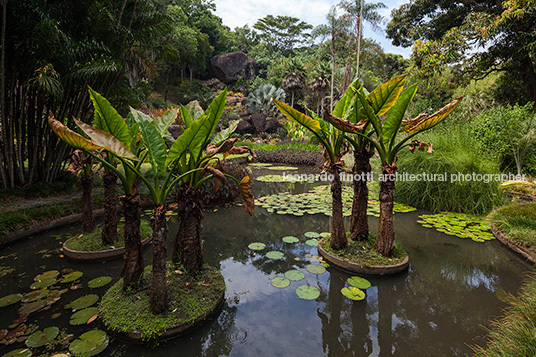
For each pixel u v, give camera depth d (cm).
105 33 521
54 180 605
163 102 2750
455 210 542
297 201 614
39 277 277
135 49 593
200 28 3812
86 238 349
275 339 201
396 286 273
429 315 230
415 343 197
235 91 3662
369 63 2088
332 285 274
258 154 1466
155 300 205
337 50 1677
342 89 1692
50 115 157
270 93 3047
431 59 1077
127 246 231
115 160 326
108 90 567
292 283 278
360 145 328
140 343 192
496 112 804
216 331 207
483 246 373
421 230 436
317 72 2303
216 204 578
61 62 466
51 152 586
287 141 2016
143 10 606
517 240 354
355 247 328
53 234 392
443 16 1259
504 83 1172
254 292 262
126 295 229
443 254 349
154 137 198
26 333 199
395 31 1466
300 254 348
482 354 179
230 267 314
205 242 388
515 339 164
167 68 2984
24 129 548
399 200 603
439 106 1306
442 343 197
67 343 189
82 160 308
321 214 525
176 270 259
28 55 486
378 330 212
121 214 494
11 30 475
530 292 226
